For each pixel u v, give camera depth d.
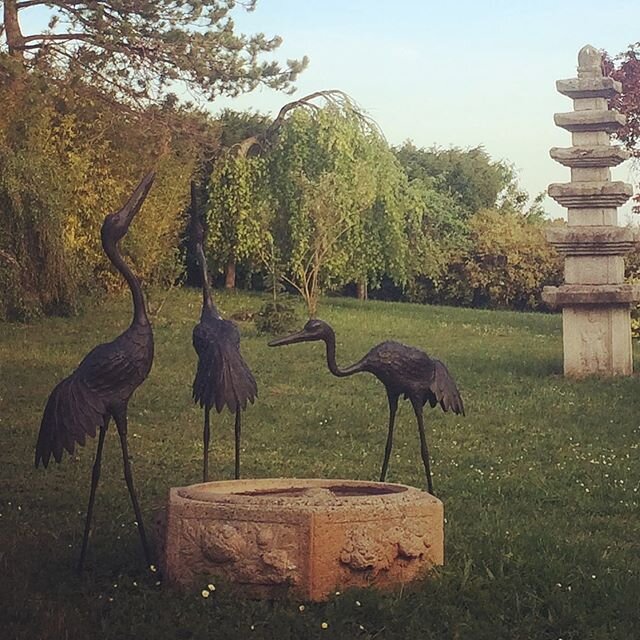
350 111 31.55
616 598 6.52
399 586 6.41
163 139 26.30
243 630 5.77
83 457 11.70
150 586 6.57
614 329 17.67
